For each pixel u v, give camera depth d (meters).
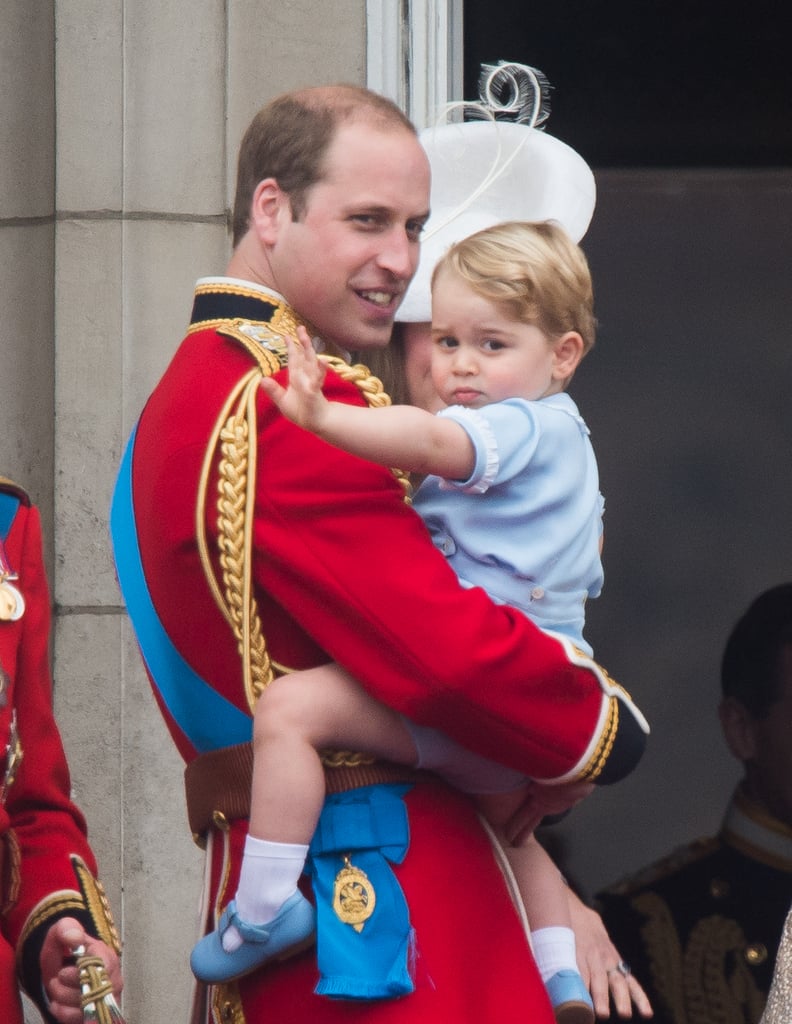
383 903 8.86
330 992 8.64
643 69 18.58
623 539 18.61
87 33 15.03
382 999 8.77
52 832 10.11
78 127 14.98
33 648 10.15
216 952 8.89
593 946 11.32
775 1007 9.10
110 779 14.61
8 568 10.05
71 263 14.91
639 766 17.61
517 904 9.38
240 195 9.80
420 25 15.48
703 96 18.66
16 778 10.08
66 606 14.76
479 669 8.69
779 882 16.95
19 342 15.30
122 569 9.63
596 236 18.80
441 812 9.21
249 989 9.06
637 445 18.70
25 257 15.33
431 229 11.62
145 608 9.46
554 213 11.77
